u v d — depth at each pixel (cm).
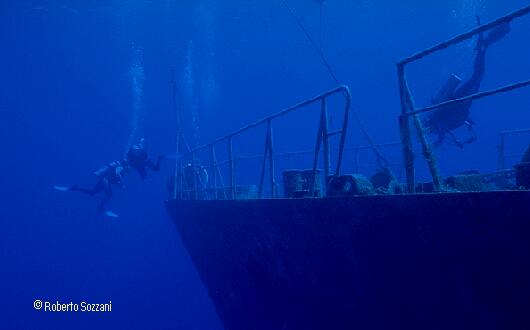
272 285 660
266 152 600
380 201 397
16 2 2495
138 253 6425
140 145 1222
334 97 8275
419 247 372
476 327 353
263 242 622
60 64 4991
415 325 412
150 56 4775
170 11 2859
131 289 4391
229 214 709
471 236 327
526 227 289
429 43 5856
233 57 5350
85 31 3422
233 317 946
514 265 305
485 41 708
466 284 346
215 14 3056
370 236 419
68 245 7769
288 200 528
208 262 970
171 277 4675
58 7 2653
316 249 503
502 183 729
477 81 725
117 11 2808
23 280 5578
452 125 771
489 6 3656
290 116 8488
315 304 559
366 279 446
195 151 943
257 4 2864
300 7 3056
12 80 5772
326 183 485
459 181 452
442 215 343
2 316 4147
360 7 3312
